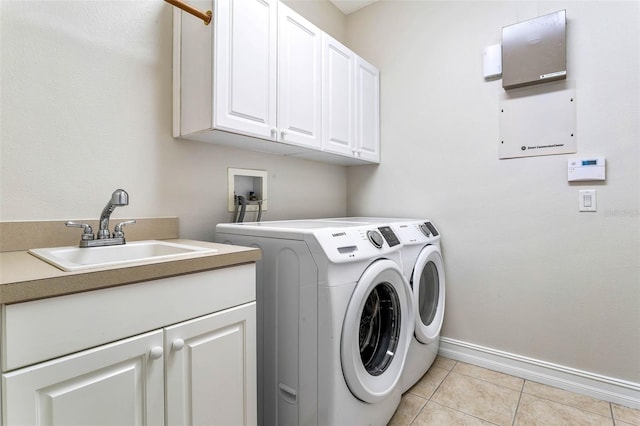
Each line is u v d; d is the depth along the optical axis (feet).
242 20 4.59
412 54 7.54
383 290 4.79
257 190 6.38
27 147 3.67
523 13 6.12
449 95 7.01
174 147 4.99
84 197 4.10
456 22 6.91
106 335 2.48
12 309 2.06
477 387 5.80
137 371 2.66
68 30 3.95
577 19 5.59
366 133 7.52
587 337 5.58
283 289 4.13
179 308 2.93
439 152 7.15
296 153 6.57
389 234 4.95
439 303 6.50
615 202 5.32
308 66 5.81
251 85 4.73
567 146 5.69
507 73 6.09
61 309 2.26
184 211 5.13
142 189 4.64
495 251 6.47
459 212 6.89
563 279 5.79
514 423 4.81
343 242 4.00
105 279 2.43
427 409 5.15
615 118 5.30
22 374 2.09
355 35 8.54
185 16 4.73
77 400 2.33
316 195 7.73
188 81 4.67
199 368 3.07
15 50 3.58
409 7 7.59
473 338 6.74
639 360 5.17
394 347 4.77
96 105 4.19
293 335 4.02
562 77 5.63
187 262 2.94
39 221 3.74
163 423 2.81
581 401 5.37
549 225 5.90
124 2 4.45
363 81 7.42
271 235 4.26
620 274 5.31
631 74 5.18
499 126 6.38
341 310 3.76
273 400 4.26
